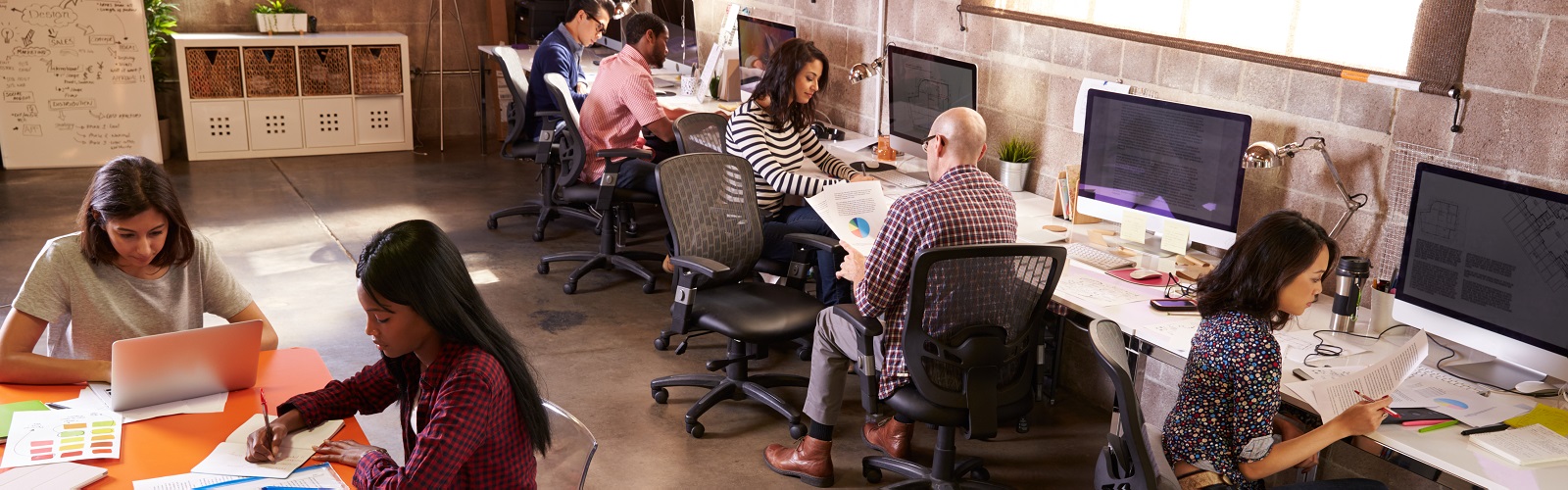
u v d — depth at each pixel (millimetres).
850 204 3492
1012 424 3627
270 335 2506
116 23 6570
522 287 4809
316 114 7188
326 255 5152
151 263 2301
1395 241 2906
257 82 6996
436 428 1672
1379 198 2945
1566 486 1996
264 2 7168
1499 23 2557
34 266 2250
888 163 4523
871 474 3217
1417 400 2348
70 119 6590
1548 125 2488
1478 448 2137
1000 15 4137
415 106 7828
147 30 6727
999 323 2777
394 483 1665
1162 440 2264
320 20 7348
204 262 2439
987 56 4320
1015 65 4172
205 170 6738
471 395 1697
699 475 3219
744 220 3592
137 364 2041
